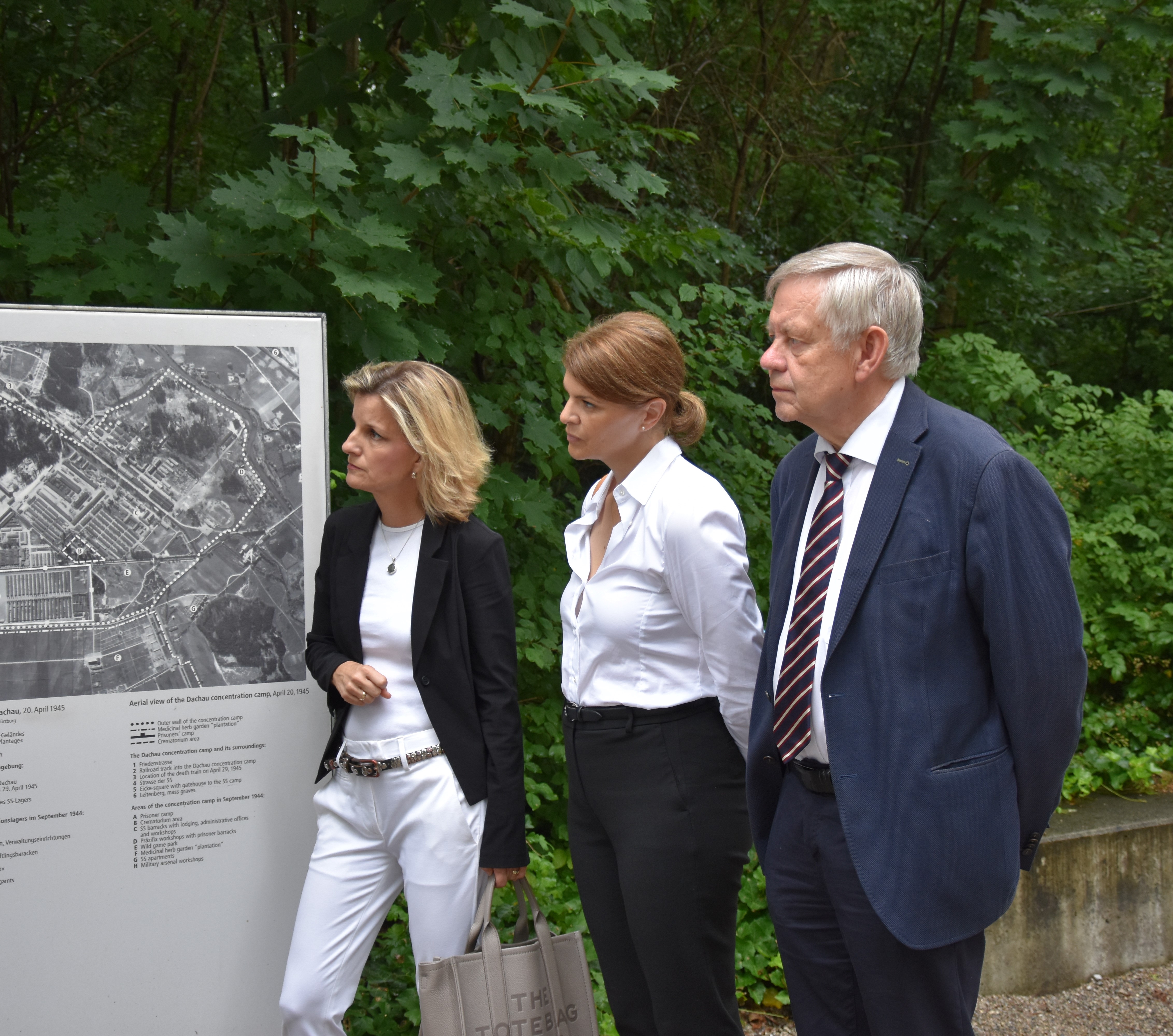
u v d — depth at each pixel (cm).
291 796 252
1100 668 549
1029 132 637
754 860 363
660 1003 218
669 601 218
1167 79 827
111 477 239
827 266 187
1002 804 184
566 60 384
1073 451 604
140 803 241
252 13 535
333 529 244
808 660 196
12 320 232
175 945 243
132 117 565
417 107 380
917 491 187
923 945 181
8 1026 232
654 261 438
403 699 229
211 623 246
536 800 364
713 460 485
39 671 233
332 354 352
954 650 184
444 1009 208
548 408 429
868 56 910
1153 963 379
